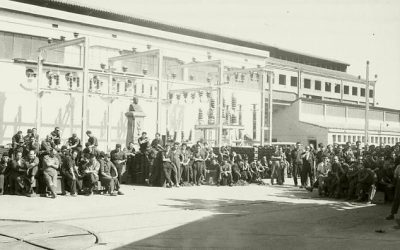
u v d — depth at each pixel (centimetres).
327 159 1869
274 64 5259
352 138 4716
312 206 1455
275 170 2302
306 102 4725
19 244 854
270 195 1769
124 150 2119
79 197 1566
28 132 1747
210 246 845
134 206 1370
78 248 828
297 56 6512
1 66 2380
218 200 1565
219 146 2684
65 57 2711
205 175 2206
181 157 2100
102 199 1526
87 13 3175
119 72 2717
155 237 925
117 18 3350
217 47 3612
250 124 3781
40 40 2639
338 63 7331
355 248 836
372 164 1631
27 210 1248
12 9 2491
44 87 2431
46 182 1517
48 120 2538
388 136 5284
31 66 2466
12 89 2409
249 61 3928
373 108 5597
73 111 2642
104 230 994
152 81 3033
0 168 1568
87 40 2192
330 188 1719
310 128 4522
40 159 1598
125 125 2881
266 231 1005
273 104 4603
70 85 2527
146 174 2088
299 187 2125
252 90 3338
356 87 6625
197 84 3177
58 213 1212
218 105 2944
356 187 1612
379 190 1573
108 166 1683
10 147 1866
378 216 1254
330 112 5012
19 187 1558
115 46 2967
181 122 3256
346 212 1329
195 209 1333
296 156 2231
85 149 1681
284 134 4722
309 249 827
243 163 2280
